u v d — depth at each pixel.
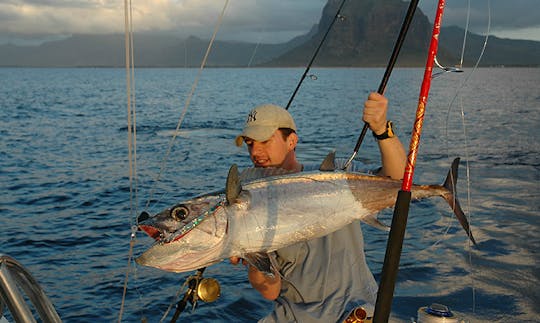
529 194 10.18
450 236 7.49
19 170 15.52
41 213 10.42
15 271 1.69
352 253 2.73
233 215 2.18
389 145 2.34
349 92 67.06
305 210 2.28
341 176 2.37
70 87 90.25
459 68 1.89
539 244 7.00
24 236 8.79
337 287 2.66
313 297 2.68
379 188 2.38
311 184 2.33
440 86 70.31
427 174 12.77
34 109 41.72
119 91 76.50
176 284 6.39
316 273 2.67
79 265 7.30
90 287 6.46
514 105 39.72
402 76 132.88
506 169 13.07
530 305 5.08
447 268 6.19
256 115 2.55
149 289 6.29
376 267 6.58
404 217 1.90
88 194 12.12
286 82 105.38
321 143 20.61
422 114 1.91
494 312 4.96
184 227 2.13
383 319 1.89
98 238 8.59
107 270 7.04
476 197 9.97
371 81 106.25
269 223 2.22
